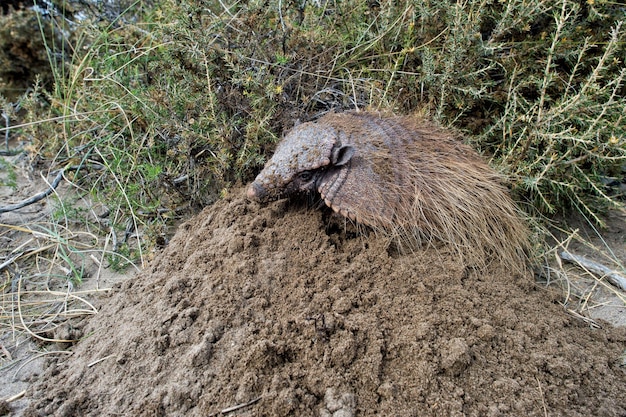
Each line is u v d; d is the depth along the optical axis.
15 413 0.38
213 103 0.54
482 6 0.53
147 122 0.63
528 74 0.58
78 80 0.75
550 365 0.37
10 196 0.69
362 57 0.63
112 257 0.57
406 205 0.45
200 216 0.52
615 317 0.46
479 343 0.38
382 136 0.46
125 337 0.41
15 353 0.45
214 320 0.40
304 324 0.38
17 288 0.54
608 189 0.63
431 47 0.60
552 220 0.57
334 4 0.65
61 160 0.72
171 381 0.37
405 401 0.34
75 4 0.85
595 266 0.51
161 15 0.62
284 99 0.57
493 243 0.46
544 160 0.54
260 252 0.44
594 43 0.51
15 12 0.92
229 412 0.35
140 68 0.68
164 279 0.45
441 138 0.48
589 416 0.34
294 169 0.44
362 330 0.38
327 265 0.43
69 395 0.38
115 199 0.61
